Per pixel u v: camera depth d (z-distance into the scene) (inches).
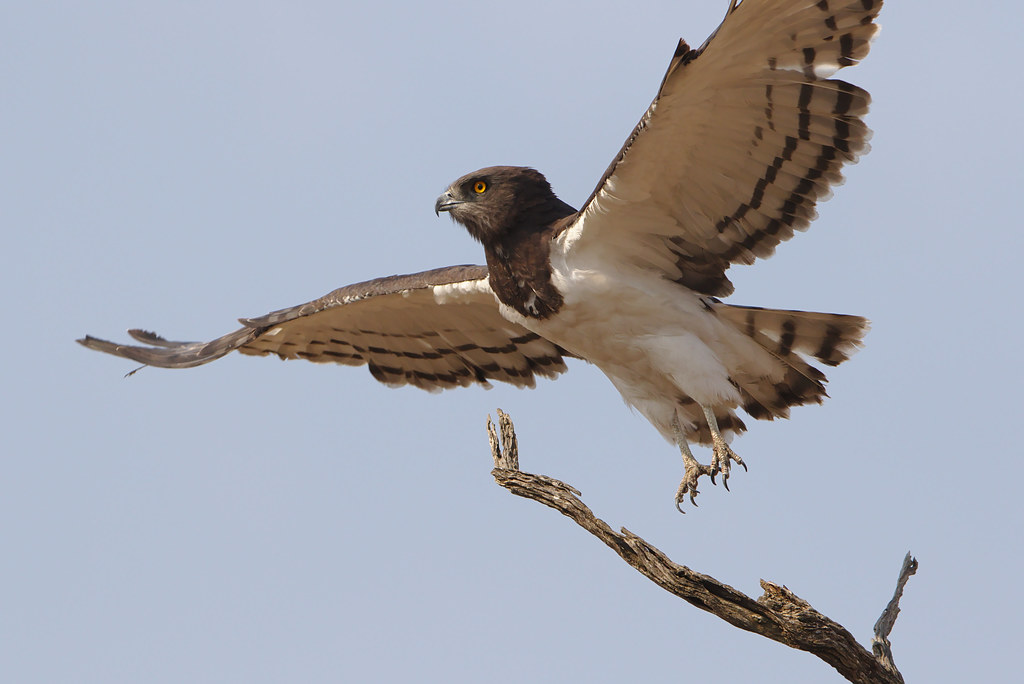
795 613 415.8
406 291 586.2
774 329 514.3
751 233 500.7
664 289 511.2
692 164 474.9
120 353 625.6
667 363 507.8
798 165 478.0
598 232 498.9
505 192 523.8
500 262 528.1
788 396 538.6
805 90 453.1
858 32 436.1
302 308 604.4
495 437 473.4
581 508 440.8
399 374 665.0
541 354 629.3
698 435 558.3
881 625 458.0
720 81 443.2
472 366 649.0
